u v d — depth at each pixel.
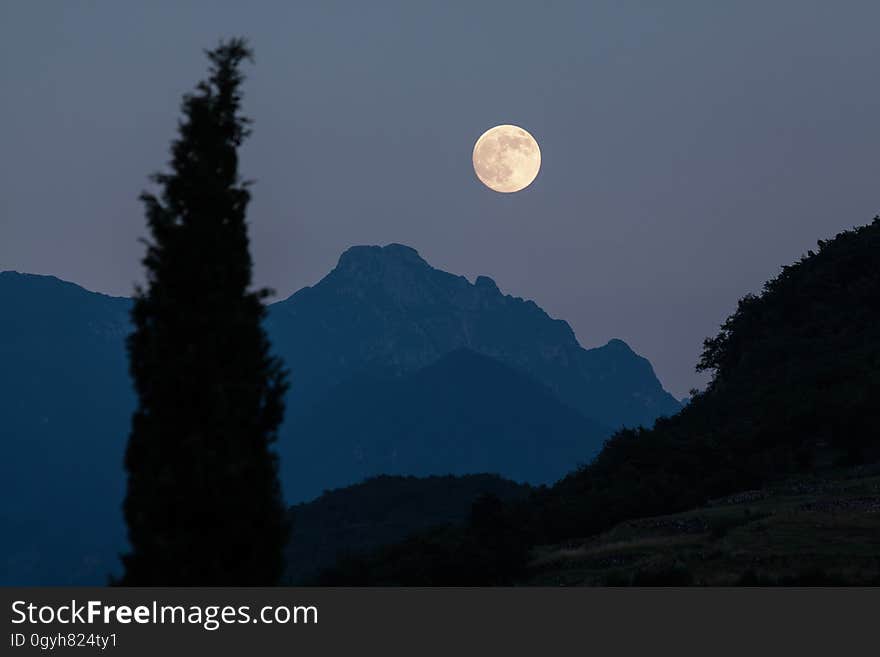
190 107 76.00
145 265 73.75
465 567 162.88
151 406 72.19
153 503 70.25
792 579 121.00
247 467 71.56
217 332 72.31
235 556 71.12
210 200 74.38
